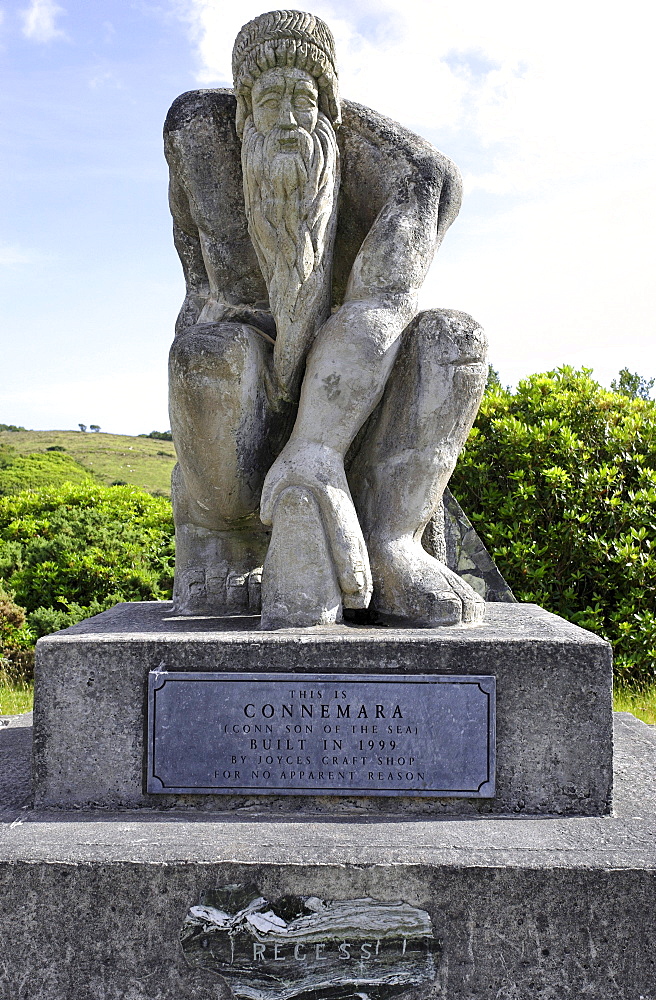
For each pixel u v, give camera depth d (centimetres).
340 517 205
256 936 166
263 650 190
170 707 190
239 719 189
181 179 243
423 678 187
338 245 244
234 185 241
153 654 191
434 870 166
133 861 168
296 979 166
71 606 699
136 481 1917
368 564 207
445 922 165
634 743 255
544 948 165
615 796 203
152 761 190
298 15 210
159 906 167
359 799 188
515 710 188
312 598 204
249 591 244
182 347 210
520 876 165
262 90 212
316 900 166
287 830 178
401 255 218
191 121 238
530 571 554
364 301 217
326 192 218
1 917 168
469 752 187
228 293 243
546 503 567
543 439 570
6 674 625
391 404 222
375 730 188
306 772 188
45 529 843
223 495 223
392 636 192
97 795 191
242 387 211
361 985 166
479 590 303
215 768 189
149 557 778
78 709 191
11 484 1591
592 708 187
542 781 188
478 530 571
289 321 219
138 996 167
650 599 556
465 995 165
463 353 215
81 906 168
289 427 235
